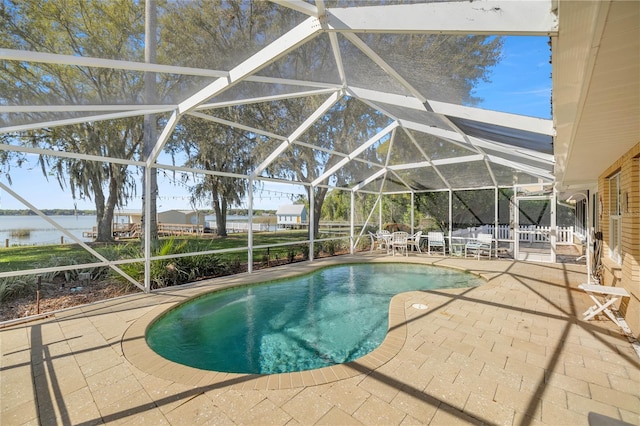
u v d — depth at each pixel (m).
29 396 2.59
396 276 8.10
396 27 2.42
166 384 2.76
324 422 2.25
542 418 2.28
